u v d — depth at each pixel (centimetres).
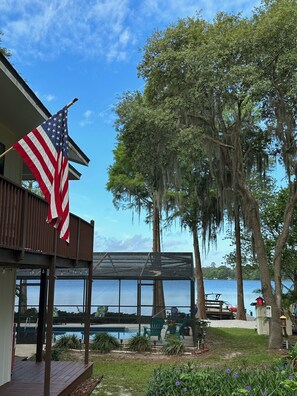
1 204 530
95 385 914
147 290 1959
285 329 1540
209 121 1570
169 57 1505
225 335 1789
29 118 789
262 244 1569
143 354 1361
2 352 816
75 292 2127
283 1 1402
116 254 1794
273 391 421
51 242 732
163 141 1551
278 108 1477
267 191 2059
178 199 2291
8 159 877
